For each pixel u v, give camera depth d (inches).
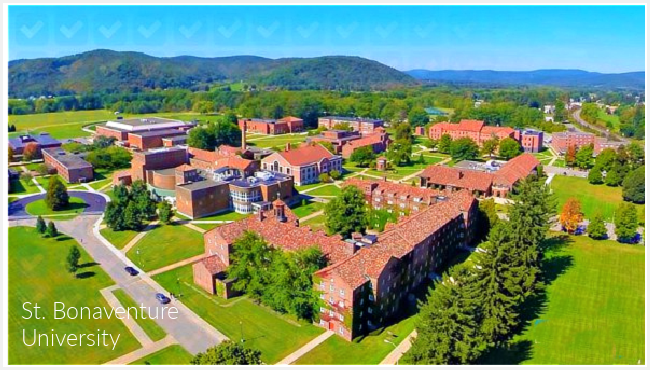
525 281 3604.8
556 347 3171.8
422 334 2736.2
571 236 5137.8
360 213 4869.6
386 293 3489.2
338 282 3277.6
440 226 4284.0
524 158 7667.3
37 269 4288.9
